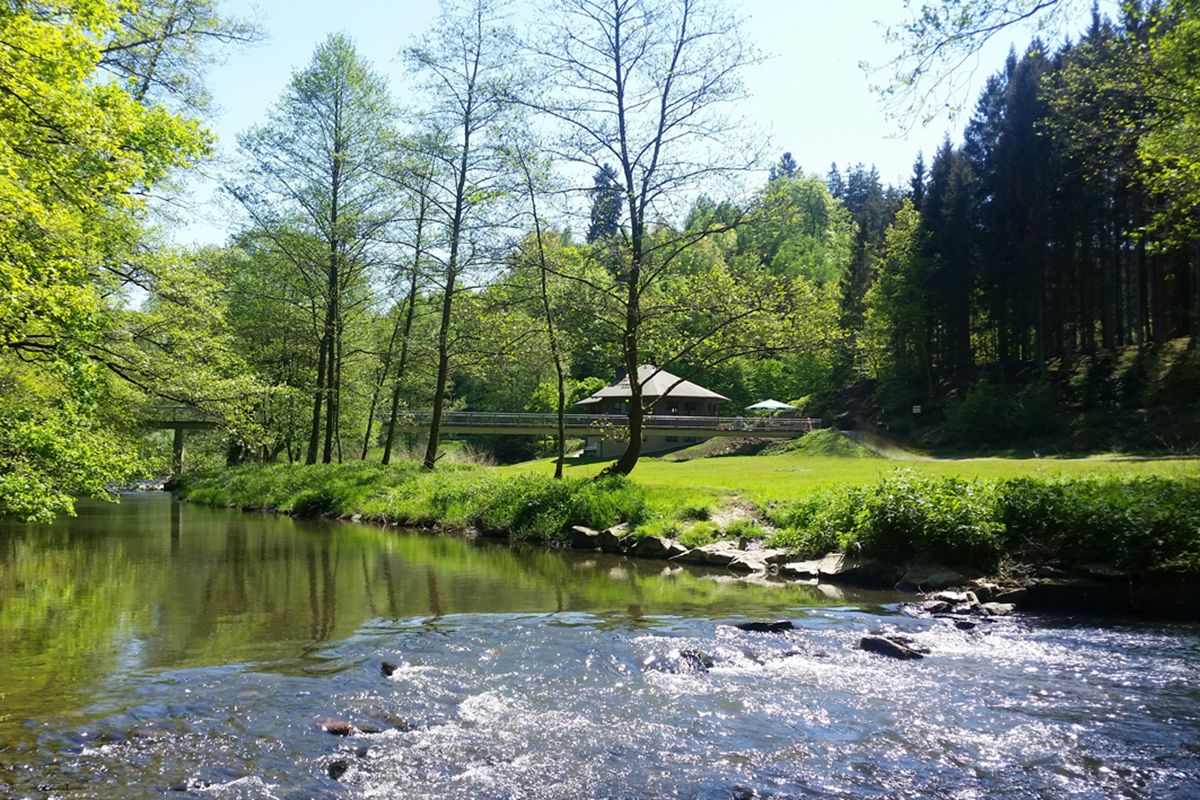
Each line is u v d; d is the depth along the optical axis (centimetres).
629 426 2097
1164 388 3825
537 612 935
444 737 532
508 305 2323
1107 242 4600
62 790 442
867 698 617
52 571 1250
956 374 5697
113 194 1130
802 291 1936
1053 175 4531
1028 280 4831
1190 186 1561
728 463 4028
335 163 2852
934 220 5650
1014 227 4888
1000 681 662
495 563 1353
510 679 658
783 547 1346
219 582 1147
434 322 3050
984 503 1141
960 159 5841
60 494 1041
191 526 2000
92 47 1018
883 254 6412
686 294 1998
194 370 1486
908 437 5050
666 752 511
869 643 761
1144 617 932
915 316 5397
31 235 1038
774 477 2617
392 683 643
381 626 855
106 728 534
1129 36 1516
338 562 1355
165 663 701
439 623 870
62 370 1130
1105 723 560
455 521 1895
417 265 2553
